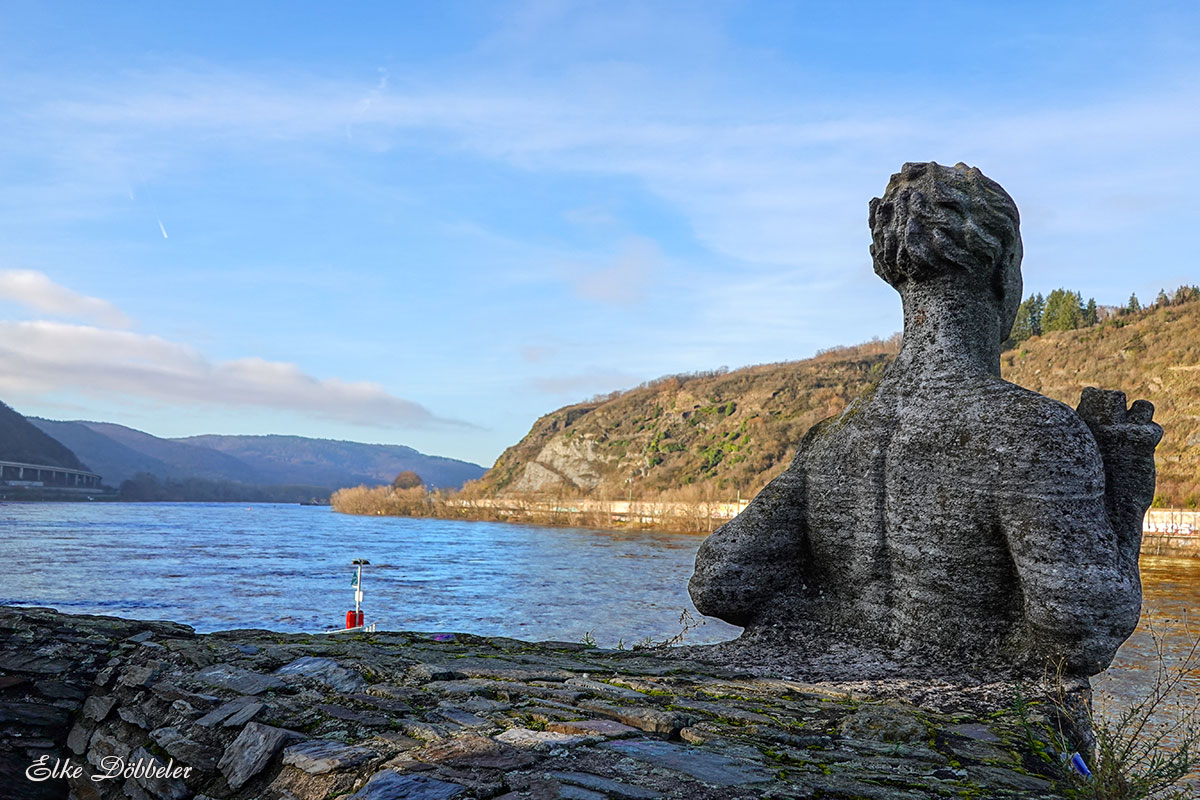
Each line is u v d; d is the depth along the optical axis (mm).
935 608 5039
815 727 4031
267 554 65062
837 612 5535
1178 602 28062
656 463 134125
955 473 4941
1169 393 78625
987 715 4363
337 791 3494
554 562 57406
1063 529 4477
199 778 4223
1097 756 4172
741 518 5863
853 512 5406
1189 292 96938
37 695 5387
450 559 60375
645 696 4438
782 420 127188
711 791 3154
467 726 3943
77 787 4875
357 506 172625
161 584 43500
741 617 5871
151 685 5074
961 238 5266
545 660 5426
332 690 4609
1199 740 5316
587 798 3086
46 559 55531
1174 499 62500
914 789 3258
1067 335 97000
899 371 5473
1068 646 4477
